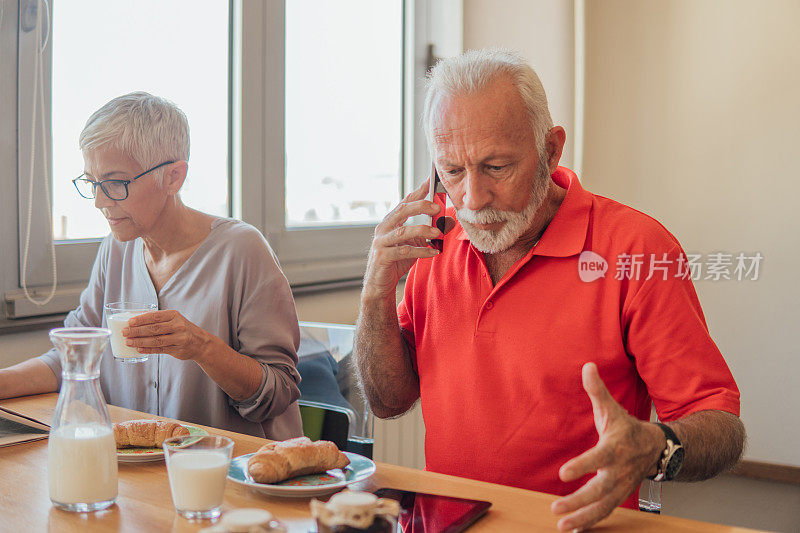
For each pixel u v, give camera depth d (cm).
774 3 341
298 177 261
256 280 160
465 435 134
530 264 132
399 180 315
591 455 87
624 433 89
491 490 103
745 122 350
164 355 160
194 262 162
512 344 130
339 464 106
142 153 148
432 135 125
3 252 178
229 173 236
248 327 158
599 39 387
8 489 101
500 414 131
